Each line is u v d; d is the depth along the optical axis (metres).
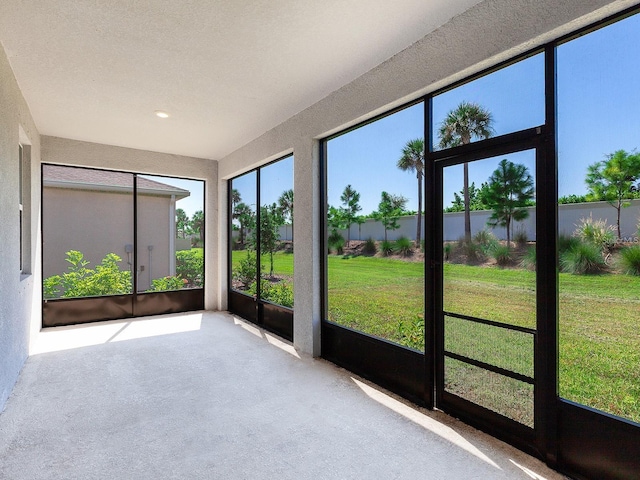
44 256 5.12
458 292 2.53
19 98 3.34
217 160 6.32
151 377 3.27
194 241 6.26
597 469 1.84
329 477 1.91
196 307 6.25
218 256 6.28
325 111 3.63
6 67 2.77
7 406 2.69
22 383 3.11
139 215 5.81
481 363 2.38
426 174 2.72
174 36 2.54
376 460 2.06
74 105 3.82
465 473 1.94
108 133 4.81
